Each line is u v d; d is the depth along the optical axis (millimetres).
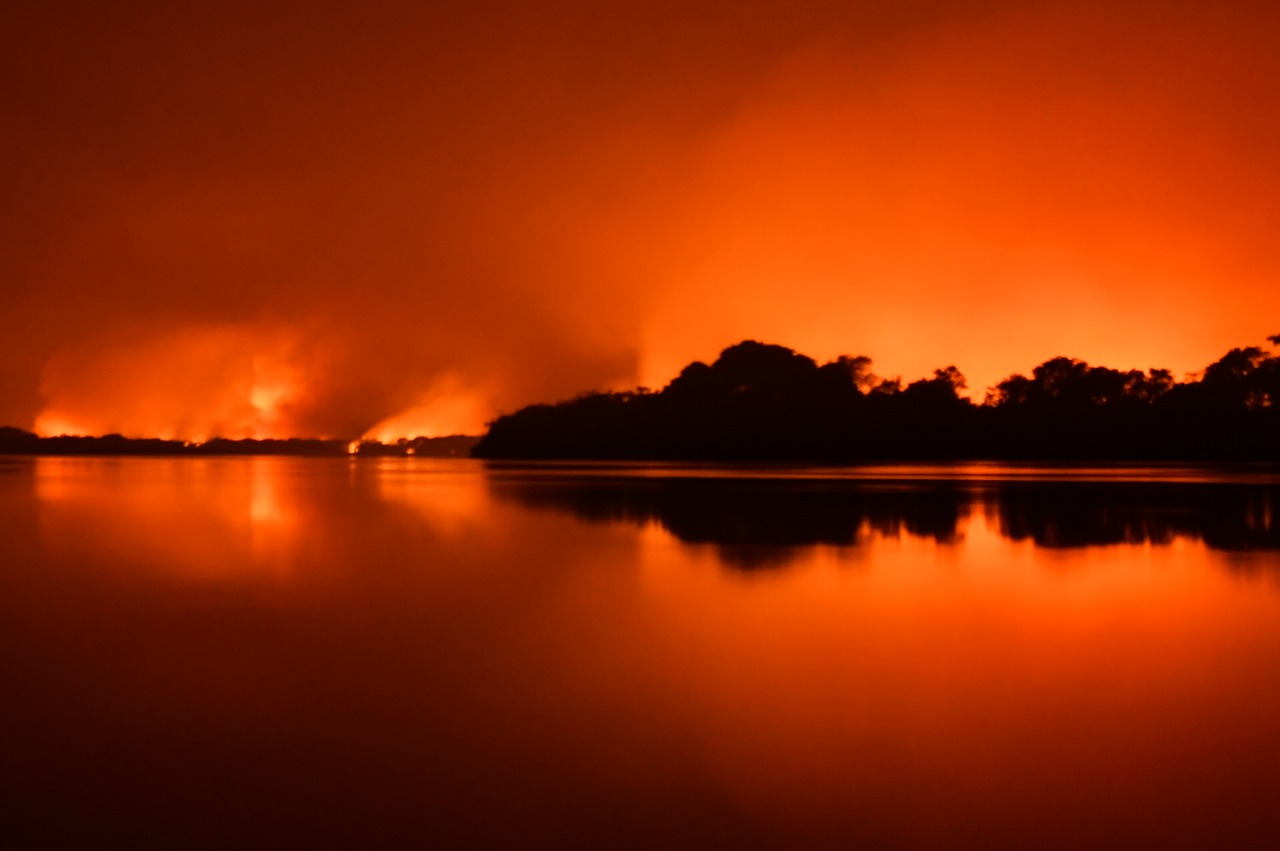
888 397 138375
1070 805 7422
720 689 10516
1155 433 118125
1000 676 11062
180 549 23141
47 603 15852
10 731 9055
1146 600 15820
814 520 29828
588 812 7270
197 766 8156
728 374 148875
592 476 66875
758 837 6875
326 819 7113
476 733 9023
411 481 58844
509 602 15805
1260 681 10836
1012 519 29844
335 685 10672
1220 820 7156
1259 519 29484
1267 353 115125
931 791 7680
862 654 12141
